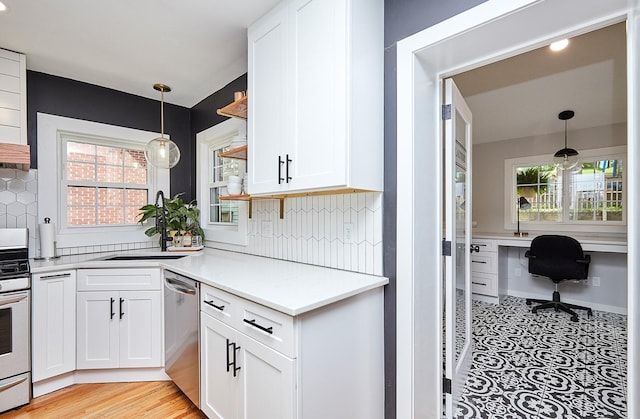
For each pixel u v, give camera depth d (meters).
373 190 1.52
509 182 4.39
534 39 1.30
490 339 2.84
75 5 1.69
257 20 1.82
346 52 1.36
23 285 1.93
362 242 1.69
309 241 2.02
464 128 2.09
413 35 1.44
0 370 1.84
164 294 2.13
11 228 2.34
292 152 1.59
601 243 3.27
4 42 2.06
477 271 4.09
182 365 1.88
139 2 1.67
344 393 1.37
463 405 1.87
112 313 2.16
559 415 1.77
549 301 3.78
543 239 3.50
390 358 1.56
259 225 2.45
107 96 2.82
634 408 1.03
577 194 3.92
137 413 1.85
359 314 1.45
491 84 2.92
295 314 1.13
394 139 1.53
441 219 1.69
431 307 1.63
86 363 2.15
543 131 4.02
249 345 1.37
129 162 3.08
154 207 2.87
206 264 2.07
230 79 2.65
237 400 1.44
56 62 2.34
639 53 0.97
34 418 1.81
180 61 2.34
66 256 2.55
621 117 3.50
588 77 2.75
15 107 2.17
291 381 1.17
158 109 3.12
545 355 2.51
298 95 1.55
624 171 3.60
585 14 1.12
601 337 2.86
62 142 2.70
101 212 2.91
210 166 3.21
